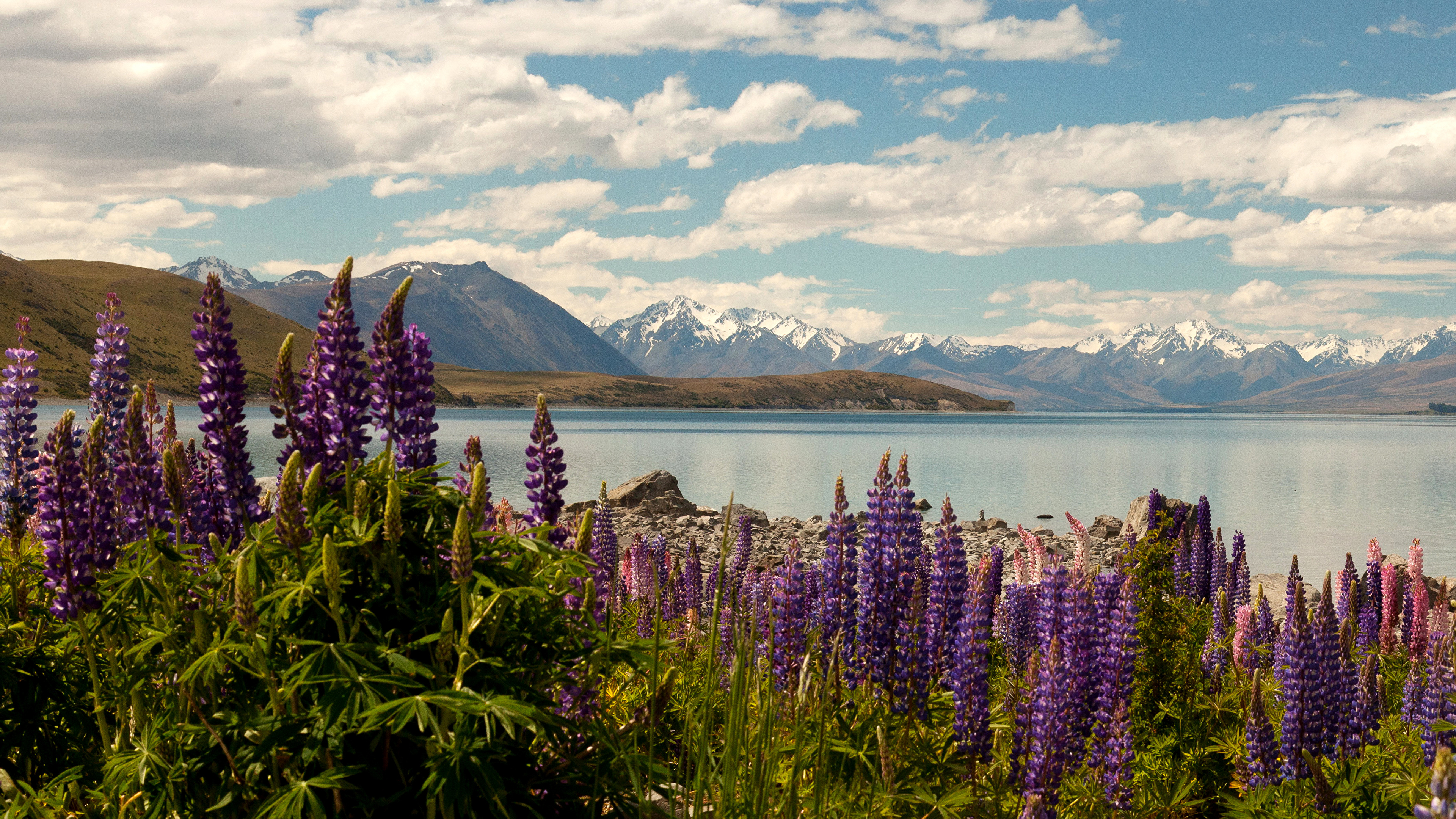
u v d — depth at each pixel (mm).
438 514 4488
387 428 5129
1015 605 9023
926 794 4961
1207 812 7145
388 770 4039
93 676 4988
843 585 6965
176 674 4418
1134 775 6863
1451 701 6539
